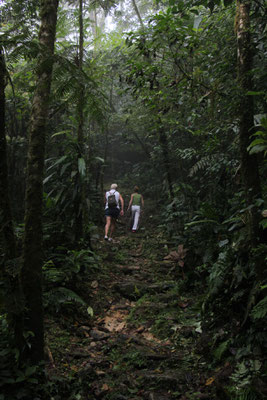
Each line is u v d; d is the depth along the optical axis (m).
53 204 4.82
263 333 2.62
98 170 9.20
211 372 2.78
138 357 3.10
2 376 2.14
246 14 2.99
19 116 6.04
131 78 4.05
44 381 2.38
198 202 6.20
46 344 2.97
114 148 13.39
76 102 2.73
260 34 3.96
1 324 2.61
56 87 2.63
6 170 2.18
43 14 2.51
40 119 2.45
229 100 3.46
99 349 3.32
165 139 7.33
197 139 6.14
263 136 2.57
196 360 3.01
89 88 2.57
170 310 4.16
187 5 3.55
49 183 5.19
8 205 2.20
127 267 5.70
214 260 4.44
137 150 12.53
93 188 8.15
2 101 2.12
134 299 4.71
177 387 2.67
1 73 2.13
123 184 12.23
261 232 2.87
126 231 8.47
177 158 7.11
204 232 4.91
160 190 10.20
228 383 2.52
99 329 3.76
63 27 5.48
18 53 2.24
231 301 3.18
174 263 5.87
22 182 6.62
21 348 2.24
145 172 11.44
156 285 4.98
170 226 7.32
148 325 3.88
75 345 3.29
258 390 2.26
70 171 5.06
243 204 3.61
